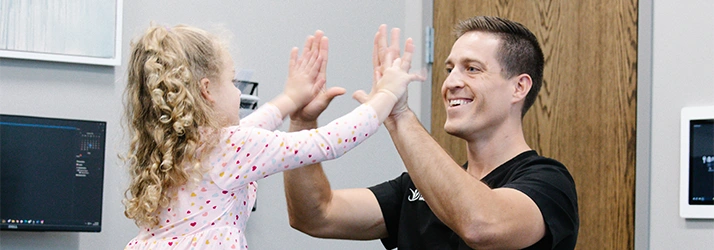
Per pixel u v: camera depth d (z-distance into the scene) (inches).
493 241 65.1
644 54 95.4
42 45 104.2
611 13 99.3
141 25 109.5
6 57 103.2
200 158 65.1
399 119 69.7
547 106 105.6
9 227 98.0
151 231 66.2
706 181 88.8
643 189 94.3
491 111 74.1
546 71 106.1
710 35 90.1
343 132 66.6
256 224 113.6
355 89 120.5
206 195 65.2
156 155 65.0
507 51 74.8
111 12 107.2
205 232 64.5
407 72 70.8
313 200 77.2
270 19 116.2
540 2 107.2
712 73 89.6
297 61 76.1
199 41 67.9
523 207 65.9
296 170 76.3
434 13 120.6
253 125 71.3
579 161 101.3
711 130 88.7
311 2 118.9
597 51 100.4
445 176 66.2
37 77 104.7
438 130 118.1
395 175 122.3
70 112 105.7
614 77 98.3
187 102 64.5
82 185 101.7
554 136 104.5
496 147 75.2
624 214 96.1
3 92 103.2
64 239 104.0
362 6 121.8
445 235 72.3
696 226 89.8
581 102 101.7
